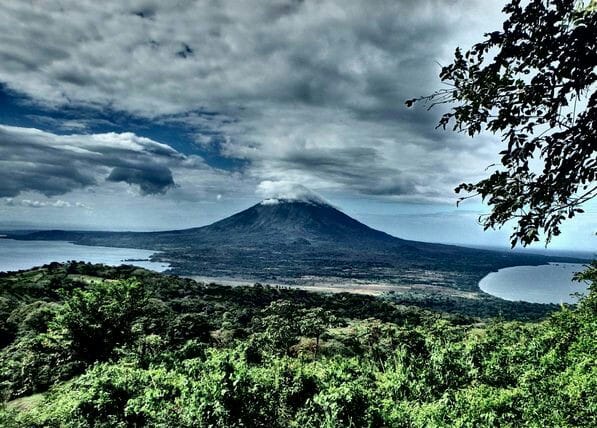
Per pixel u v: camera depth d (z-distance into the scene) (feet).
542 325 107.34
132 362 94.22
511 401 53.36
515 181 17.75
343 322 347.15
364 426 55.88
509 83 17.33
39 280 362.12
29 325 177.58
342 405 56.54
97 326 98.99
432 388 77.15
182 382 60.29
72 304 101.04
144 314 113.50
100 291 105.60
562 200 17.08
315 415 58.03
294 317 276.62
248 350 90.74
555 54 16.24
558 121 17.15
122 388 59.52
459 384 79.20
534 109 17.46
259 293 564.30
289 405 63.93
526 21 16.72
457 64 18.69
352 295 621.72
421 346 107.96
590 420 42.98
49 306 211.61
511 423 50.62
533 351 80.18
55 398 70.13
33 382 95.25
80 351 99.55
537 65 16.87
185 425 53.11
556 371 61.82
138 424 56.54
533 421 47.70
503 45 17.33
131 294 107.76
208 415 52.60
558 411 45.91
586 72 15.93
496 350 90.38
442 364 82.94
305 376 67.00
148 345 118.73
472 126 19.40
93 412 57.36
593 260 78.79
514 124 17.78
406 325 146.00
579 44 15.55
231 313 385.91
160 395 57.26
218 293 545.85
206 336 190.08
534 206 17.30
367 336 220.02
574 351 64.85
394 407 61.82
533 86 16.93
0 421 62.85
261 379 64.39
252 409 56.39
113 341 103.55
